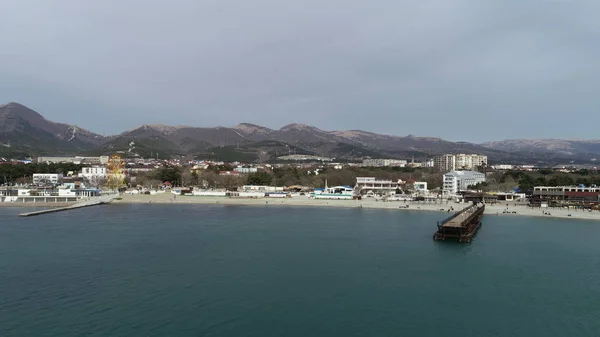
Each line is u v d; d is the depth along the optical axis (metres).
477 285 77.50
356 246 109.94
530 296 72.00
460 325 60.19
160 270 84.62
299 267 88.06
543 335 57.50
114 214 176.38
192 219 161.12
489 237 127.00
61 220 155.38
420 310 65.38
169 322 59.72
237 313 63.16
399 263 92.38
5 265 87.50
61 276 80.12
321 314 63.22
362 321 60.94
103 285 75.12
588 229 144.88
